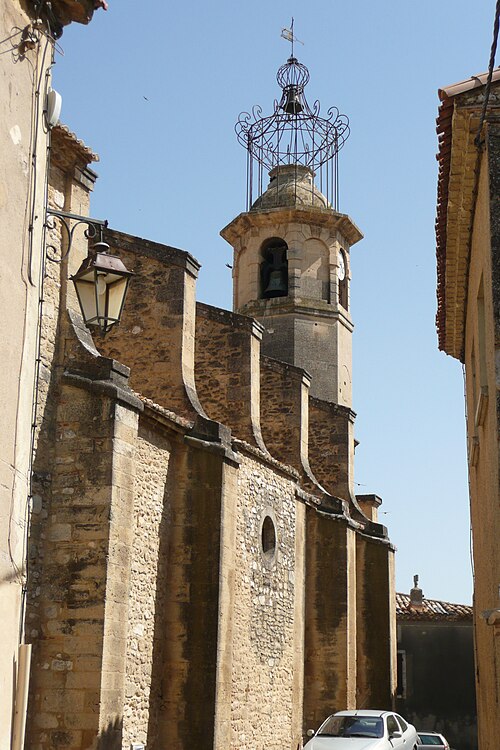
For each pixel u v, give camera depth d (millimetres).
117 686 13664
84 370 14430
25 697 9266
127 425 14430
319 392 31922
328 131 35594
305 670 23719
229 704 16969
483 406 12648
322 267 33344
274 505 21344
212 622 16656
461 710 35781
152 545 16375
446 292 17078
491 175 11719
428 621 36625
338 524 24547
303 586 23172
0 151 8852
